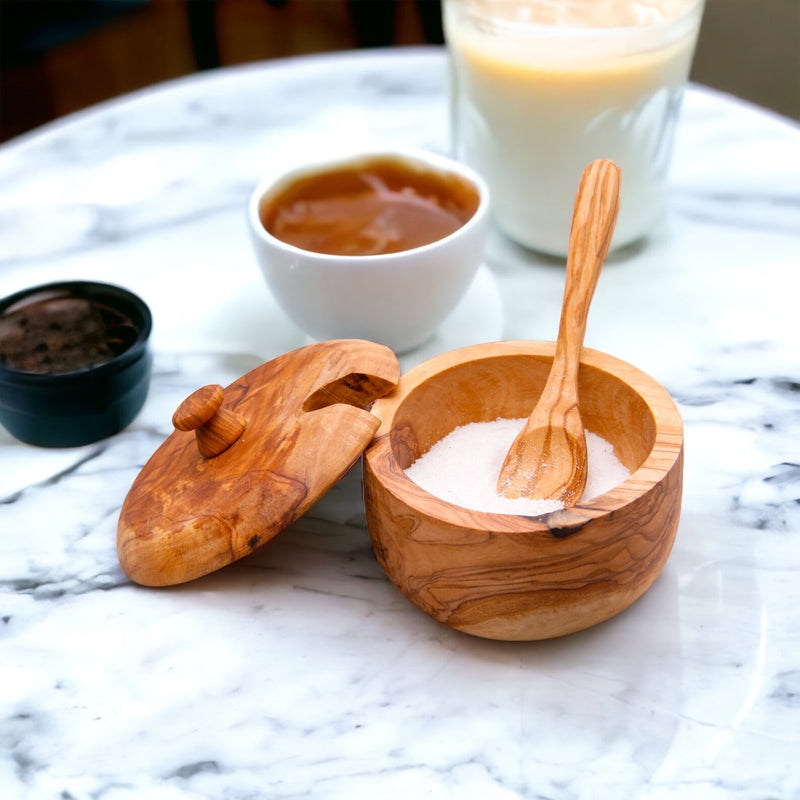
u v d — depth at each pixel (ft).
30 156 2.02
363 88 2.16
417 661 1.19
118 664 1.19
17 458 1.44
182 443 1.32
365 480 1.20
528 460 1.26
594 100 1.54
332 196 1.61
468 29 1.59
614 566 1.13
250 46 4.07
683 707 1.14
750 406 1.45
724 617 1.21
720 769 1.08
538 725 1.13
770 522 1.30
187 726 1.14
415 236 1.53
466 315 1.62
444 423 1.32
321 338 1.54
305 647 1.20
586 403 1.31
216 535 1.20
